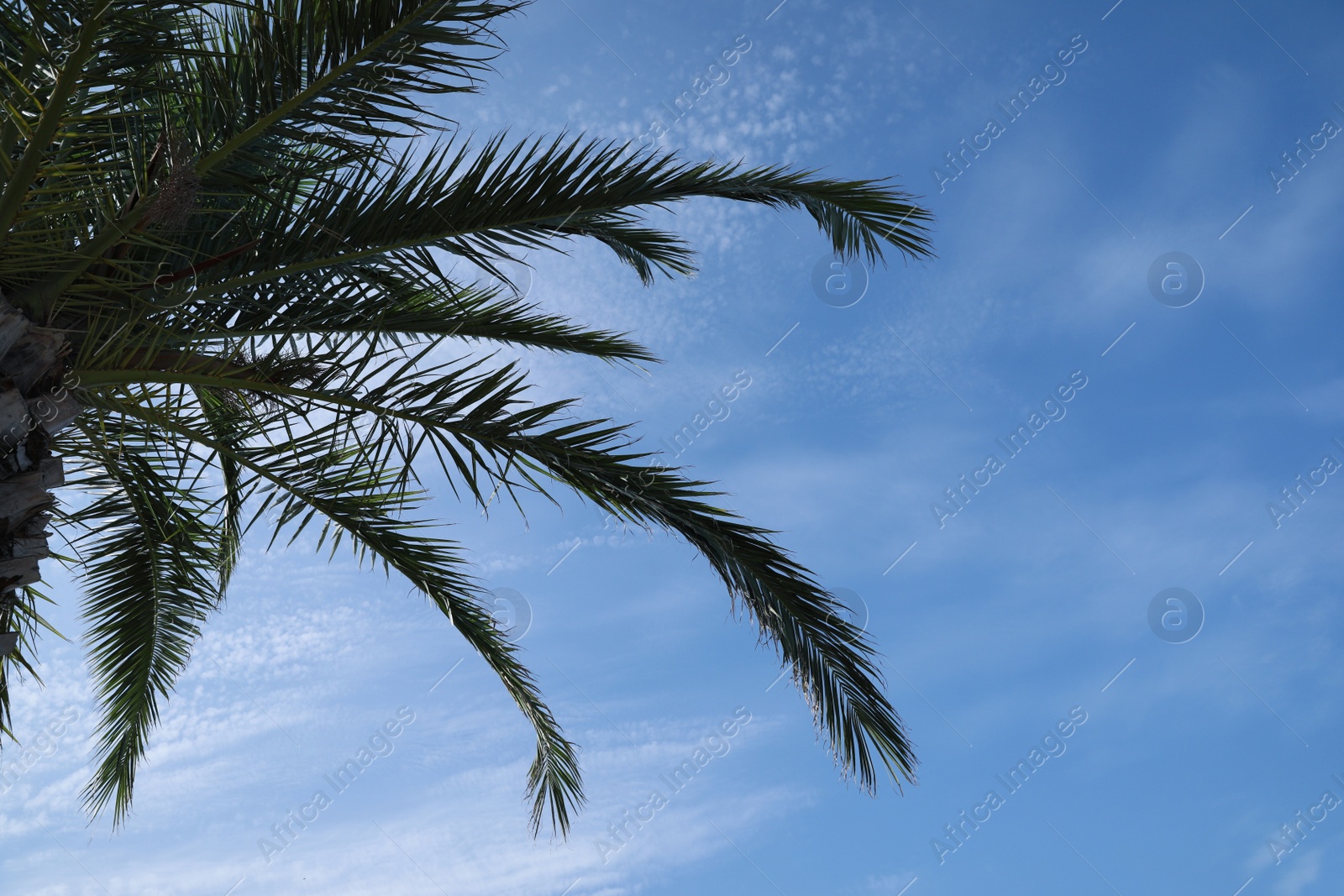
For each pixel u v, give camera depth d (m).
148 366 4.28
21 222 3.67
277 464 5.17
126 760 6.87
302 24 3.96
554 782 6.82
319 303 4.95
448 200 4.87
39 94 3.69
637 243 6.33
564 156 5.05
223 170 4.24
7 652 4.40
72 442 4.93
